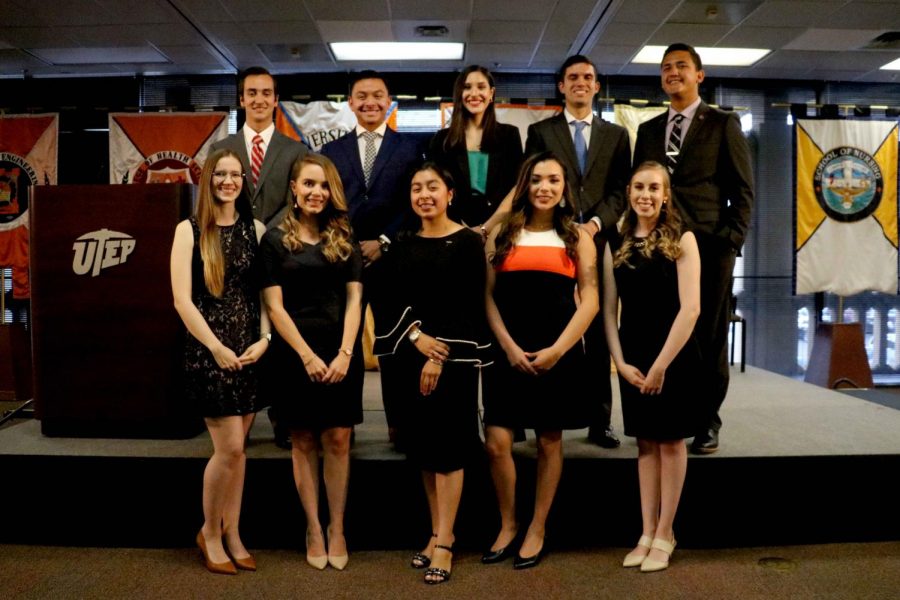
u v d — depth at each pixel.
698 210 2.67
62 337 2.83
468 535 2.60
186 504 2.56
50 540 2.60
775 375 4.62
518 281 2.34
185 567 2.38
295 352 2.27
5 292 6.53
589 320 2.30
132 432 2.82
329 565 2.39
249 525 2.58
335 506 2.39
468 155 2.67
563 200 2.42
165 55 6.00
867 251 6.07
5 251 6.13
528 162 2.38
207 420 2.26
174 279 2.23
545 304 2.32
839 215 6.05
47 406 2.83
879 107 6.11
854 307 6.71
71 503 2.59
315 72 6.54
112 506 2.58
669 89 2.77
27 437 2.85
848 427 3.02
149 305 2.78
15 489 2.60
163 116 6.04
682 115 2.78
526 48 5.86
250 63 6.25
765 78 6.62
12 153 6.15
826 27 5.25
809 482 2.58
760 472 2.56
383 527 2.57
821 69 6.30
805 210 6.05
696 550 2.54
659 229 2.29
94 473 2.57
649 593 2.18
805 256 6.05
